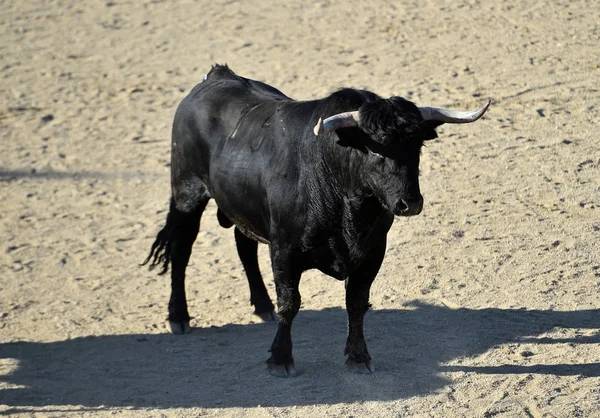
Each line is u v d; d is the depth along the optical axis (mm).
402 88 52438
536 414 24969
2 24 72312
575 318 30297
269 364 28500
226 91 32094
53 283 39125
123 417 26750
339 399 26594
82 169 50875
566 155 42781
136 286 38219
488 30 59312
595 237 35500
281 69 58031
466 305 31984
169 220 33844
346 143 24156
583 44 55000
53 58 65625
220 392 27812
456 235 37281
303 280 36562
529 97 49188
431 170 43438
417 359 28672
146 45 65812
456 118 24469
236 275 37969
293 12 67812
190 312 34938
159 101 57625
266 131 28469
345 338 30859
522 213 38250
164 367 30125
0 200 48219
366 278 27422
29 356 32000
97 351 32000
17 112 58219
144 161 51031
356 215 25562
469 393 26344
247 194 28828
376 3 67250
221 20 68188
